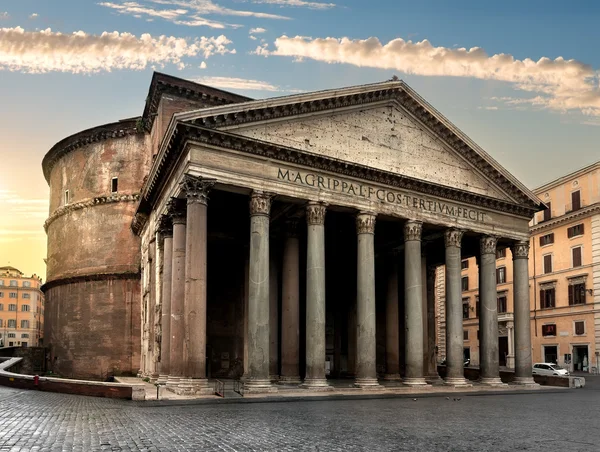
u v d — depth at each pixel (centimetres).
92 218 5050
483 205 3812
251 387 2777
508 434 1741
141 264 4725
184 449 1368
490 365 3728
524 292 3984
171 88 3978
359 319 3203
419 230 3472
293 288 3425
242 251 4175
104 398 2480
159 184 3475
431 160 3612
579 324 5728
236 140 2866
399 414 2192
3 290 14762
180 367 2944
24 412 1980
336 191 3180
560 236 6069
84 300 4959
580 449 1505
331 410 2269
